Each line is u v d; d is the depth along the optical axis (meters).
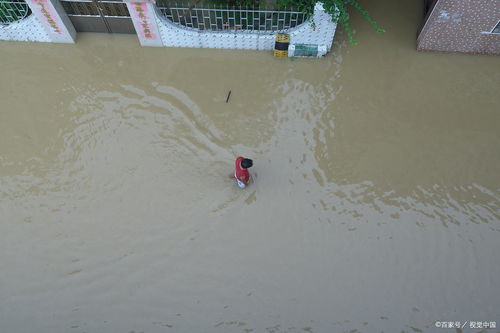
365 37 9.43
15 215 7.43
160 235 7.27
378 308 6.64
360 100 8.68
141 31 8.94
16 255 7.09
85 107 8.59
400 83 8.90
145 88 8.84
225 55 9.27
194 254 7.10
